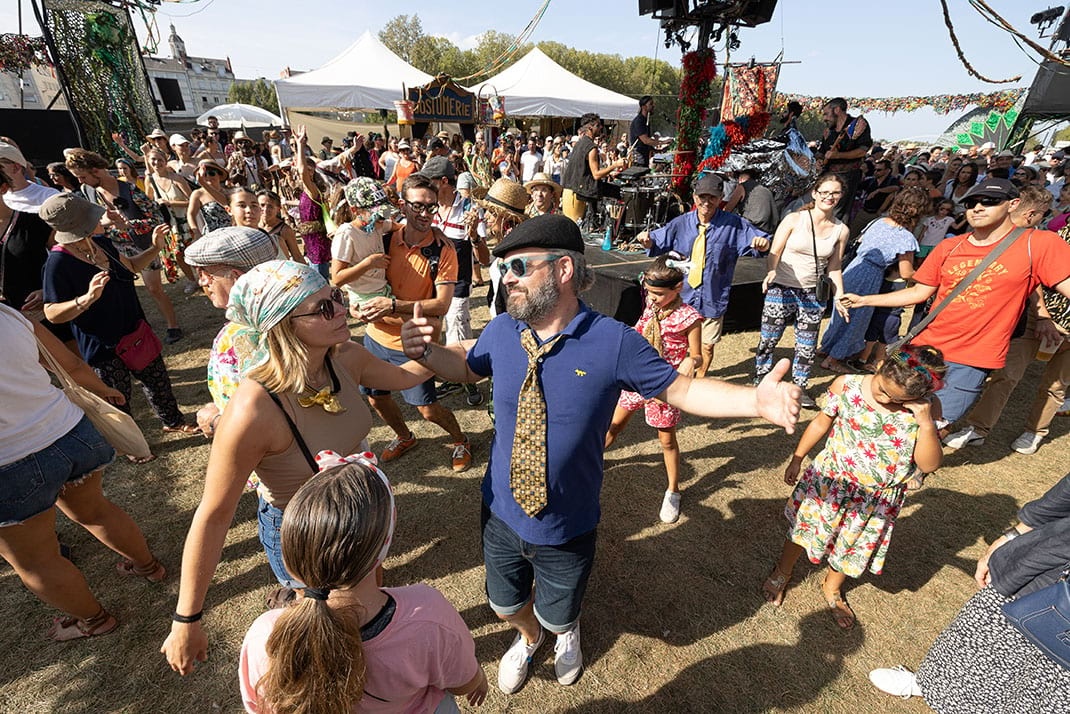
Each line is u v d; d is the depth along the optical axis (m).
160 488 3.46
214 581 2.75
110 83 10.43
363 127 27.38
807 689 2.26
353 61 18.44
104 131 10.42
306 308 1.46
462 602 2.67
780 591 2.66
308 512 0.94
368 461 1.11
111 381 3.50
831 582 2.61
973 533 3.14
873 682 2.26
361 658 0.95
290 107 16.20
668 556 2.97
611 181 8.30
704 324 4.50
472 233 5.36
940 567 2.89
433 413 3.48
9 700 2.15
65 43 9.71
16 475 1.86
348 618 0.96
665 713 2.15
